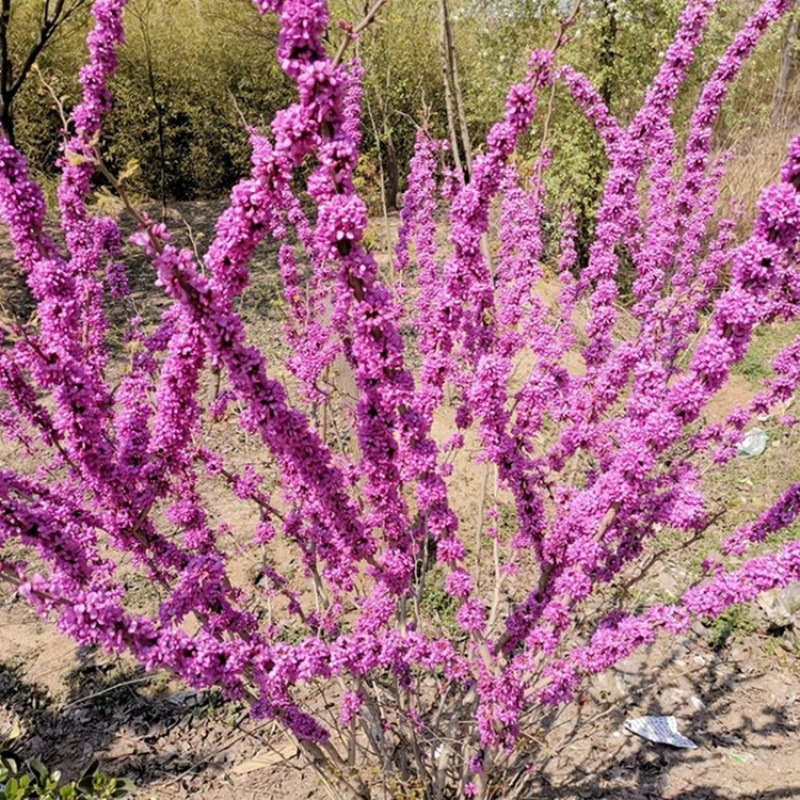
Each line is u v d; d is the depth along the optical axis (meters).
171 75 12.38
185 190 12.91
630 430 1.86
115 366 6.27
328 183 1.36
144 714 3.59
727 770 3.22
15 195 1.70
